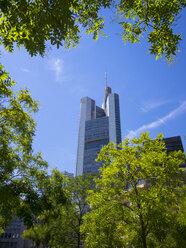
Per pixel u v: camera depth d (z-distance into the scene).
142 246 11.58
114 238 12.39
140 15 6.05
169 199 11.01
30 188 11.56
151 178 12.92
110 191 12.97
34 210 10.74
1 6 4.89
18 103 13.22
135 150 14.23
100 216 12.22
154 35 6.09
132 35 6.50
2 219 11.51
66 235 22.92
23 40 5.58
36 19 5.11
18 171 12.59
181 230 11.00
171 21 5.89
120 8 6.01
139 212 11.24
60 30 5.32
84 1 5.81
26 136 13.30
